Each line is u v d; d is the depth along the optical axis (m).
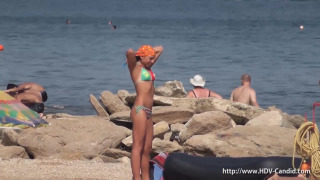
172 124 32.34
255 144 26.12
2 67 72.19
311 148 17.97
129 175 24.05
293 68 74.50
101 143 29.47
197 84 38.94
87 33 132.00
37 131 29.55
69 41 110.62
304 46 104.56
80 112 46.09
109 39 115.69
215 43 109.19
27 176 23.61
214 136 26.75
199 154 26.11
